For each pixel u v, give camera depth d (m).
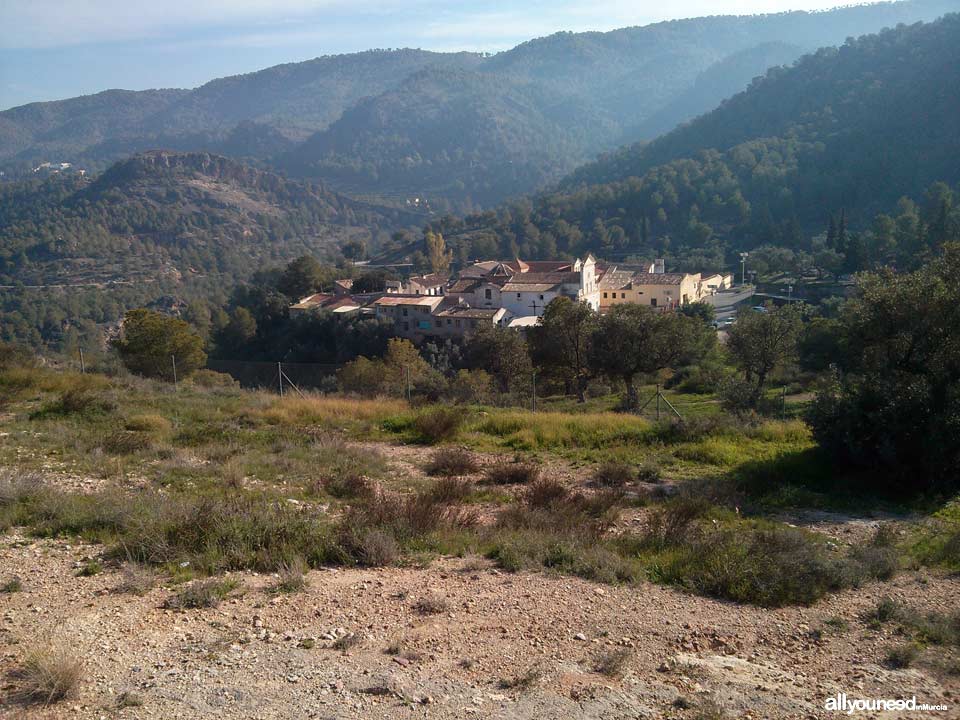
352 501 9.38
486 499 10.34
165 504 8.11
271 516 7.79
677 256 115.25
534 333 34.69
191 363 30.98
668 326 28.39
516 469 11.97
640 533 8.80
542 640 5.56
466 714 4.36
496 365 39.94
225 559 6.77
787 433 15.62
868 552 8.09
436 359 54.16
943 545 8.84
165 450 11.97
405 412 17.23
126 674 4.58
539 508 9.51
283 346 68.81
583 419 16.61
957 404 11.55
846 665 5.53
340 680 4.66
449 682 4.76
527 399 26.05
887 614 6.52
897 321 13.76
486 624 5.81
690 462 13.69
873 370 13.79
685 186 138.50
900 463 11.72
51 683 4.30
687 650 5.59
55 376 19.78
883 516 10.56
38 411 14.84
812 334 38.03
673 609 6.48
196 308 89.38
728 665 5.38
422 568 7.15
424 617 5.86
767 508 10.75
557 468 12.95
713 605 6.68
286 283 90.06
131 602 5.79
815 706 4.81
